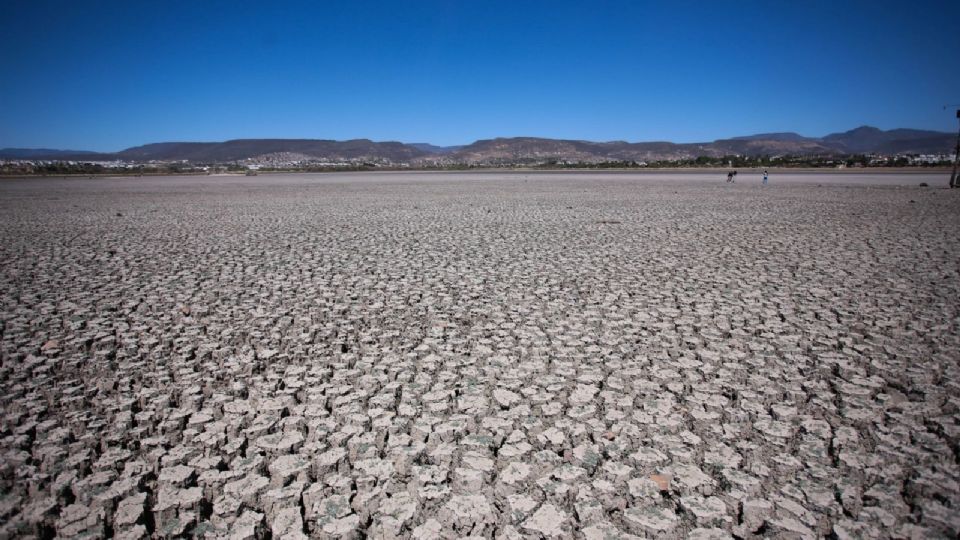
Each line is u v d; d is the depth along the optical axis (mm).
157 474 2787
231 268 7883
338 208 18469
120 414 3414
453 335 4863
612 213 15758
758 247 9391
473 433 3156
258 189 33594
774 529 2324
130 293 6434
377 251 9289
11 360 4344
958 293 6047
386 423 3279
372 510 2494
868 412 3336
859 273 7180
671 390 3689
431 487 2648
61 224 13945
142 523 2414
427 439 3094
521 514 2447
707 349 4449
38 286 6805
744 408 3418
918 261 7926
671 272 7391
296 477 2750
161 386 3832
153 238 11133
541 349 4492
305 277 7246
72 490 2648
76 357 4387
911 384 3736
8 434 3176
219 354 4438
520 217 14797
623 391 3686
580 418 3309
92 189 34906
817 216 14328
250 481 2721
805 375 3912
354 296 6238
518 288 6559
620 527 2355
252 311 5660
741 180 40906
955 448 2916
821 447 2947
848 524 2346
